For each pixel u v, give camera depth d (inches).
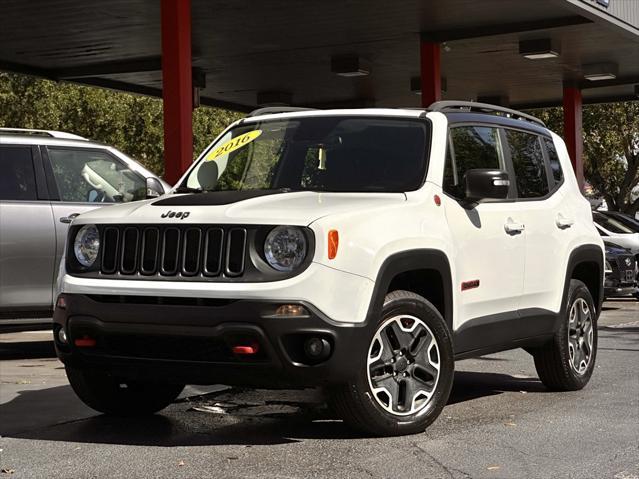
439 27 752.3
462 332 256.7
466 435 239.3
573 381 309.9
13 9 666.2
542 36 769.6
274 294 212.7
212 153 280.8
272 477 197.3
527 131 307.6
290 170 261.9
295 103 1119.0
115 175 400.2
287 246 216.2
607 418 264.2
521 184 294.5
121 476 199.2
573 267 310.2
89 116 1314.0
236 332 213.5
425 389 239.0
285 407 279.7
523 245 283.9
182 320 217.0
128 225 230.5
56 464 209.9
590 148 1637.6
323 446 225.3
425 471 203.2
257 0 660.1
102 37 759.7
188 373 222.5
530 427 250.8
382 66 909.2
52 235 379.2
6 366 368.8
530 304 289.4
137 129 1380.4
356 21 728.3
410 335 235.6
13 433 243.1
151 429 247.6
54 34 746.8
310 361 217.5
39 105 1242.6
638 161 1663.4
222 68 912.3
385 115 269.1
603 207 1768.0
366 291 221.9
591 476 201.0
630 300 800.3
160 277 223.8
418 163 255.0
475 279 261.3
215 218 221.1
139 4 655.8
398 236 231.3
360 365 222.4
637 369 363.6
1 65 850.1
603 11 698.8
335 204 230.7
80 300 230.1
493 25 746.2
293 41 796.0
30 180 381.1
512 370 359.9
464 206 260.4
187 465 207.9
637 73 953.5
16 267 374.0
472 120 280.1
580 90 1003.3
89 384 252.1
